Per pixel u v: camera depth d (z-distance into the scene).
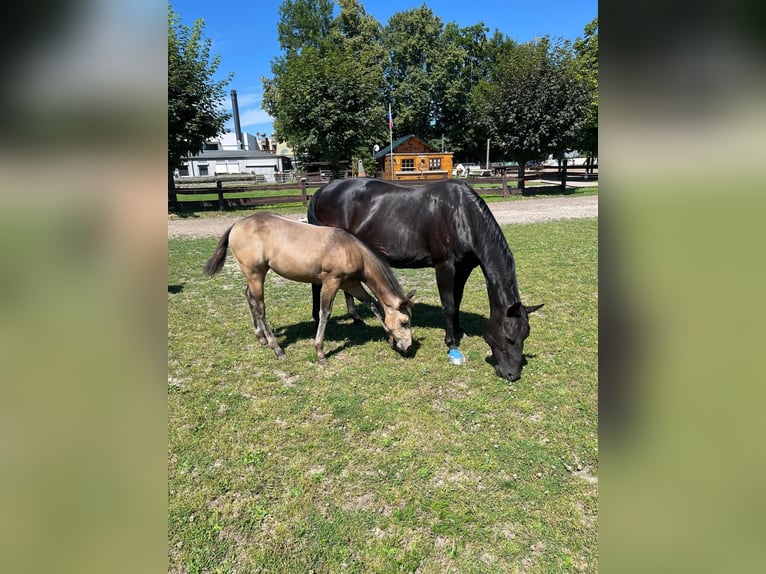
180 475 2.54
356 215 4.28
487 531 2.14
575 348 4.19
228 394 3.46
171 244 10.09
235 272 7.80
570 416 3.09
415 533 2.14
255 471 2.59
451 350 3.99
